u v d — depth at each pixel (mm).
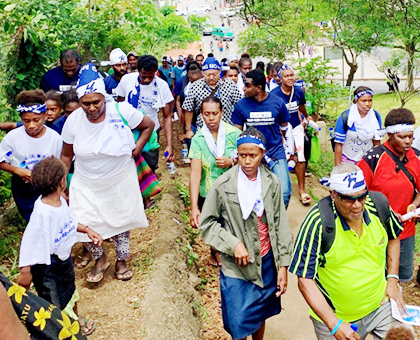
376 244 3475
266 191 4055
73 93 5289
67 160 4918
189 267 5668
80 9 11414
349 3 11164
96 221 4809
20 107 4652
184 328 4328
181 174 8742
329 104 13484
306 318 5332
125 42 13219
